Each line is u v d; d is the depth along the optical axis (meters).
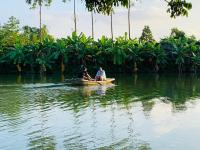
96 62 65.44
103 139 16.25
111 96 29.42
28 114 21.77
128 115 21.39
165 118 20.48
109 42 65.06
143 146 15.24
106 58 65.06
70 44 65.38
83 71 39.28
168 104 25.22
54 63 65.94
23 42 76.19
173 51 65.38
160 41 68.81
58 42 65.00
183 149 14.88
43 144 15.58
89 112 22.34
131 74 61.19
